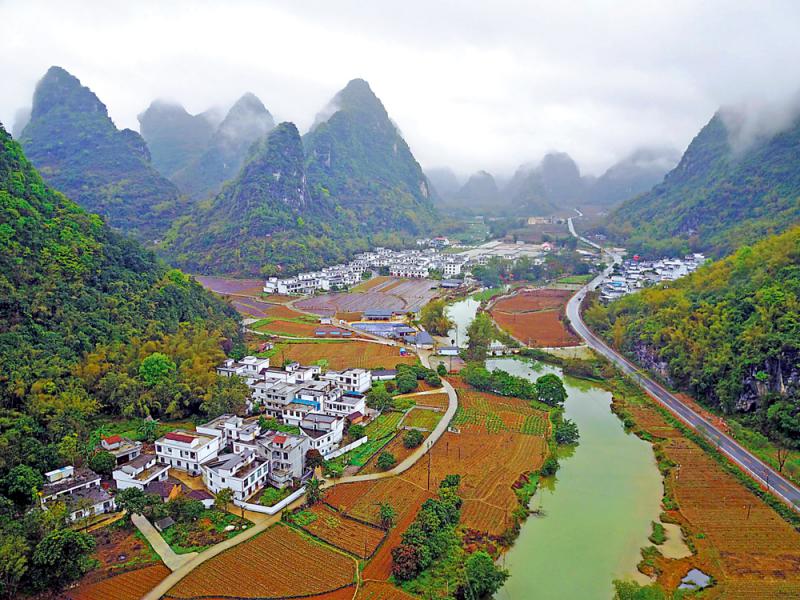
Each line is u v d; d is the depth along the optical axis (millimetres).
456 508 93688
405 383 152250
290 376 145625
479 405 143625
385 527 88875
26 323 123750
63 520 82625
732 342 140125
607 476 108688
